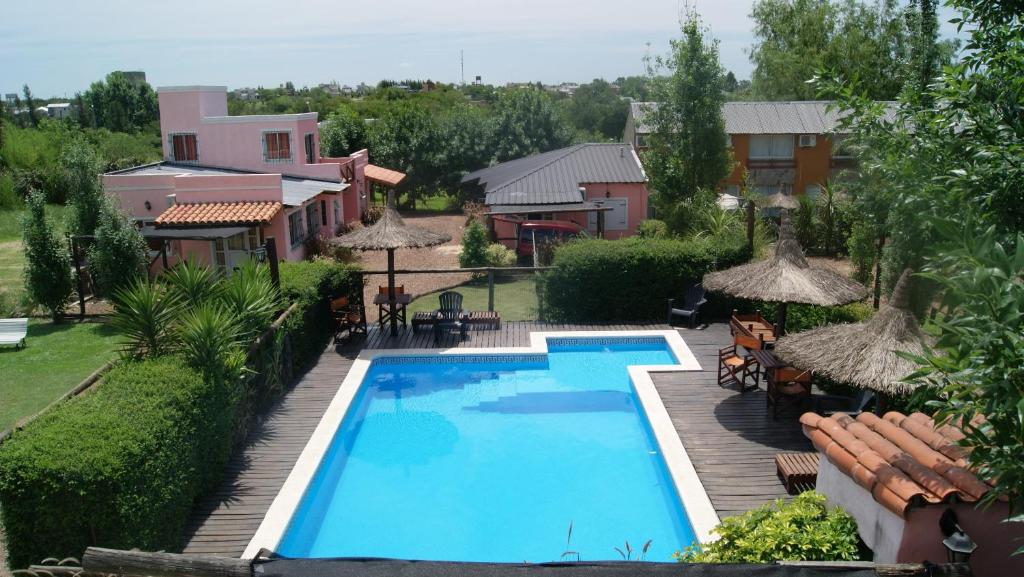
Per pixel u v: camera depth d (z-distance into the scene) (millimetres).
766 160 41625
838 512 7375
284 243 25594
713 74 28031
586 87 89000
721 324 18156
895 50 43562
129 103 71812
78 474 7254
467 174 41656
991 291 4082
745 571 4930
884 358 8742
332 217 31797
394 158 44625
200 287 12695
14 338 17812
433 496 11047
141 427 8195
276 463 10930
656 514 10438
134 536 7672
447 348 16672
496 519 10359
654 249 18469
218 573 4957
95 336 18891
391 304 17578
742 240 18938
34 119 71562
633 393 14484
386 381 15875
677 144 28688
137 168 29891
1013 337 3852
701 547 7652
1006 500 6203
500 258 26781
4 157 46312
